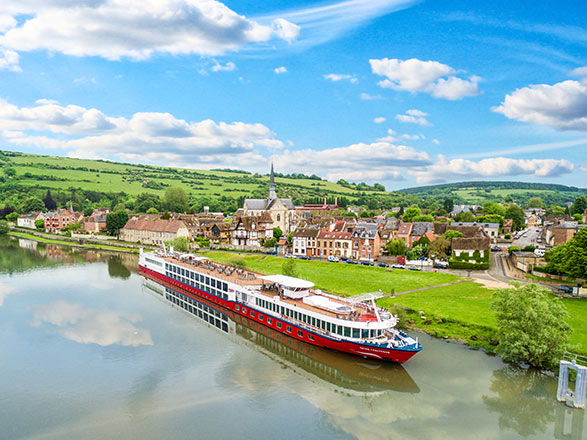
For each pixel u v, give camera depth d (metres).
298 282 67.81
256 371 51.25
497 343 55.19
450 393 44.88
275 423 39.97
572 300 72.56
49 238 193.38
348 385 47.59
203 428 39.16
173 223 163.25
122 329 65.88
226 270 87.00
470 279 91.94
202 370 51.38
